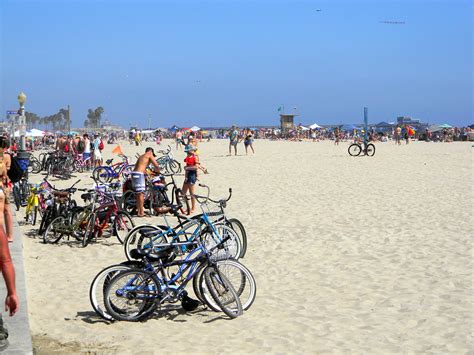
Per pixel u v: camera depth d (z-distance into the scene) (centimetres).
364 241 1242
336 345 675
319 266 1046
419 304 819
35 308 819
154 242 876
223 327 744
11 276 450
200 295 812
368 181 2394
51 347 669
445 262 1048
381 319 764
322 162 3531
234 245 1075
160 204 1577
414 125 13762
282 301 849
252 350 662
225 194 2038
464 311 784
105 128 19825
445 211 1605
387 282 933
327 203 1798
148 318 781
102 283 797
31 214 1512
